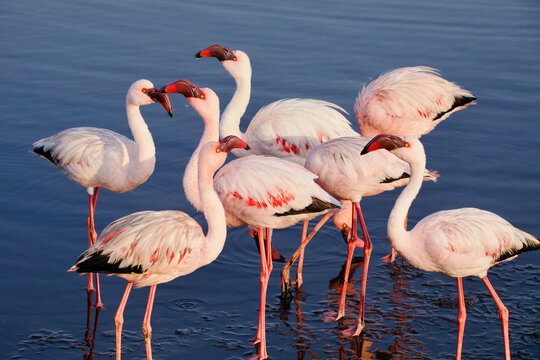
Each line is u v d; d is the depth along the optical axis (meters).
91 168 11.34
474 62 18.78
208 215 9.37
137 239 8.94
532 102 17.16
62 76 17.80
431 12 22.08
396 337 10.28
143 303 10.98
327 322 10.66
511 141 15.77
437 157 15.23
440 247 9.35
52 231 12.58
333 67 18.38
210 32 20.16
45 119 15.90
